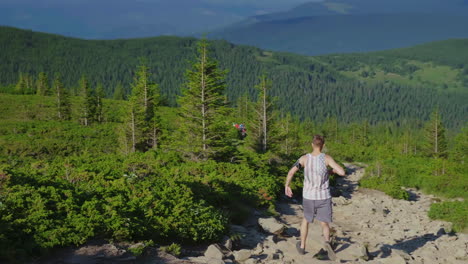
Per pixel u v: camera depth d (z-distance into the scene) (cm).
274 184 1673
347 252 780
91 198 842
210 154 2423
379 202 2100
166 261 630
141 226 742
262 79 3253
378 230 1234
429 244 970
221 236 863
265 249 798
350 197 2364
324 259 740
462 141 6256
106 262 592
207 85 2484
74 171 1190
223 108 2527
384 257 801
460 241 1003
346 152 6081
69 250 625
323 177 671
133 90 3784
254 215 1252
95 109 6494
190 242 810
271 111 3266
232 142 2650
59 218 713
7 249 567
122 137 3622
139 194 940
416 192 3000
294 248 816
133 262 609
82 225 680
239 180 1608
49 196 795
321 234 958
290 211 1478
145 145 3709
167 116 6775
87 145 4225
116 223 707
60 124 5484
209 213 917
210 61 2525
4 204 700
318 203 675
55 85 6706
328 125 12875
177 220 827
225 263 664
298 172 2342
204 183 1304
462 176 2973
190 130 2488
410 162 4284
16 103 7438
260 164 2184
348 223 1366
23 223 654
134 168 1469
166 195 978
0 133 4575
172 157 1878
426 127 6662
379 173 3256
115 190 952
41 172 1220
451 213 1510
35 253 596
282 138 3356
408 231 1193
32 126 5081
